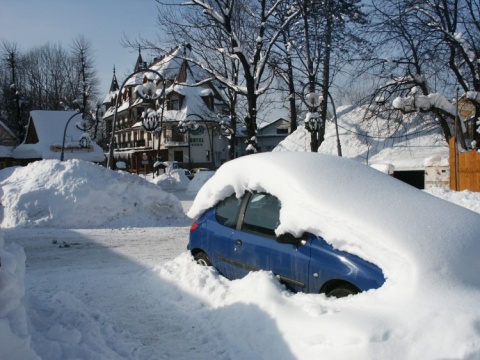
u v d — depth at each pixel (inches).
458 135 967.0
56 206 469.1
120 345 167.2
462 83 1083.9
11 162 2394.2
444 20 1074.1
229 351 165.3
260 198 220.7
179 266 256.2
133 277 270.2
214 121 1681.8
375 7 1049.5
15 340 118.8
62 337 151.5
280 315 162.2
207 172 1185.4
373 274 162.4
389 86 1080.2
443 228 169.9
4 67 2726.4
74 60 2925.7
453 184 736.3
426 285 146.6
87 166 502.0
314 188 192.1
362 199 184.5
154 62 1357.0
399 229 166.6
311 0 1143.6
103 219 481.7
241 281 203.5
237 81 1455.5
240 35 1217.4
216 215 244.5
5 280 124.5
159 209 519.8
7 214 470.6
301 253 187.0
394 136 1144.8
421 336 131.3
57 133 2166.6
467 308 137.3
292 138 1448.1
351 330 136.9
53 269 307.3
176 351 170.7
